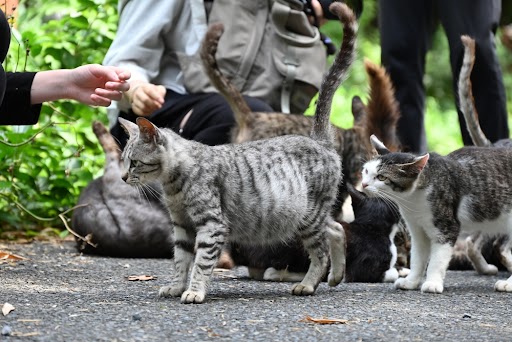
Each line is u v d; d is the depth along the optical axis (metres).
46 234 9.53
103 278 6.75
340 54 6.55
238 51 8.90
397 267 7.71
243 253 7.24
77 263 7.60
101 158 10.45
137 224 8.13
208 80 8.80
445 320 5.18
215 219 5.72
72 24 10.36
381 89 8.84
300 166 6.12
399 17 9.38
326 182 6.24
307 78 9.05
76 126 10.32
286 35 9.01
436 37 23.22
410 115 9.48
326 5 9.45
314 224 6.20
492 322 5.17
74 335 4.50
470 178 6.70
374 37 22.88
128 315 5.07
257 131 8.34
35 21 11.03
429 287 6.40
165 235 8.17
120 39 8.81
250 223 5.99
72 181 9.85
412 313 5.39
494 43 9.12
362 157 8.73
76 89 6.36
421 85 9.57
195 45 8.85
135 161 5.71
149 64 8.73
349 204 8.95
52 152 9.94
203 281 5.67
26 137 9.04
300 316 5.16
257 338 4.54
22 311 5.12
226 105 8.60
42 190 9.63
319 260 6.23
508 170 6.82
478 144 8.37
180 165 5.69
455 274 7.77
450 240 6.57
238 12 8.94
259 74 9.00
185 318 5.00
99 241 8.20
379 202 7.31
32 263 7.41
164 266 7.65
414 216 6.58
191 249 5.96
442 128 20.73
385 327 4.90
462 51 9.05
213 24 8.28
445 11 9.14
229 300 5.75
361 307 5.58
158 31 8.68
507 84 23.12
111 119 9.06
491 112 9.16
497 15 9.14
